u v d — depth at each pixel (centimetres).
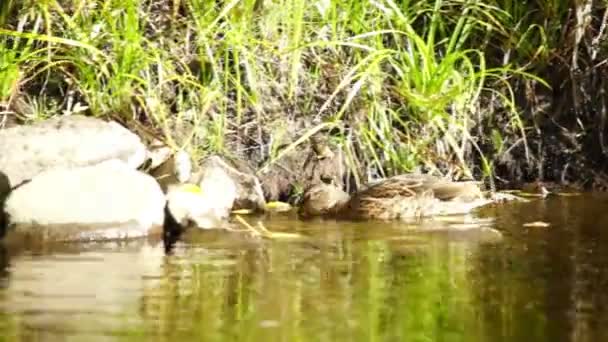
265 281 858
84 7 1284
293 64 1293
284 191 1303
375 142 1328
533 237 1059
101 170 1094
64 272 895
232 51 1307
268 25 1316
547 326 724
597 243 1023
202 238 1069
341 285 844
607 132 1445
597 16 1468
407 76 1336
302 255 973
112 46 1290
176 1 1304
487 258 954
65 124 1171
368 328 717
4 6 1296
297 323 729
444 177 1301
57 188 1071
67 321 734
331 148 1317
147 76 1264
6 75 1253
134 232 1066
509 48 1439
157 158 1210
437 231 1101
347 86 1338
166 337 695
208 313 754
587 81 1450
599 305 780
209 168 1206
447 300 796
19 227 1051
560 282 855
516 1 1450
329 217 1201
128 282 855
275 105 1323
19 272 895
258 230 1110
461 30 1440
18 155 1140
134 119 1263
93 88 1263
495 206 1259
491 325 726
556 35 1459
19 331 708
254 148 1309
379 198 1194
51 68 1295
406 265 923
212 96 1267
